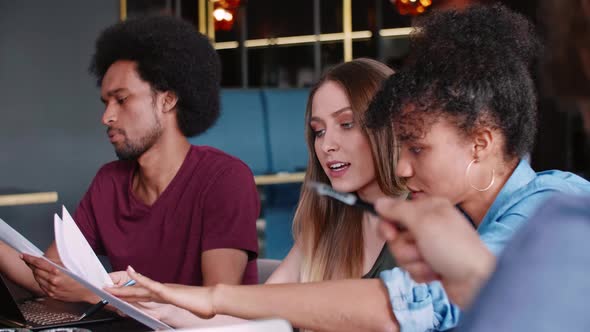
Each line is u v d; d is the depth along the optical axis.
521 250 0.55
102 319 1.81
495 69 1.30
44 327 1.75
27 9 5.11
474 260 0.76
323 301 1.36
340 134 1.76
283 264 1.96
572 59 0.62
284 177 6.04
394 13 8.56
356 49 8.62
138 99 2.22
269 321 0.87
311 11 8.55
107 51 2.28
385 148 1.72
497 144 1.32
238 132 6.71
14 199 4.70
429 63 1.33
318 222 1.82
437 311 1.34
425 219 0.80
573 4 0.61
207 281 2.11
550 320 0.51
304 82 8.59
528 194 1.33
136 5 6.96
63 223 1.61
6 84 5.05
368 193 1.77
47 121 5.19
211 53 2.31
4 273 2.25
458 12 1.39
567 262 0.52
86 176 5.31
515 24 1.35
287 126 6.96
